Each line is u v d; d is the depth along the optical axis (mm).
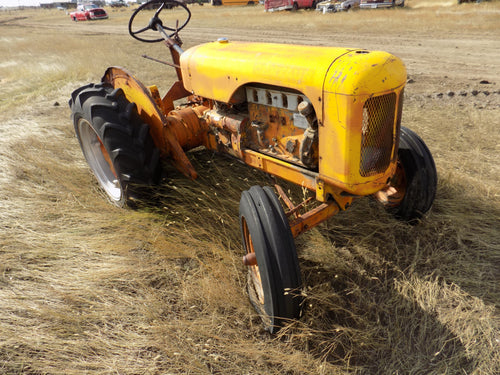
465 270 2516
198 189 3361
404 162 2814
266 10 24766
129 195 3188
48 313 2332
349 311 2225
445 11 17750
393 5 19969
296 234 2271
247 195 2197
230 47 2793
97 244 2941
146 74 8422
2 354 2104
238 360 2053
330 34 13602
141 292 2531
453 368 1925
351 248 2811
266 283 2018
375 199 3113
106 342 2143
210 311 2363
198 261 2799
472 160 3797
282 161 2568
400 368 1967
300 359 2006
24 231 3125
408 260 2658
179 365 2023
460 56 8961
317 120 2143
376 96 1910
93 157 3725
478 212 3047
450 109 5309
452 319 2172
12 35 19375
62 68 9531
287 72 2168
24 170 4090
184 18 24516
